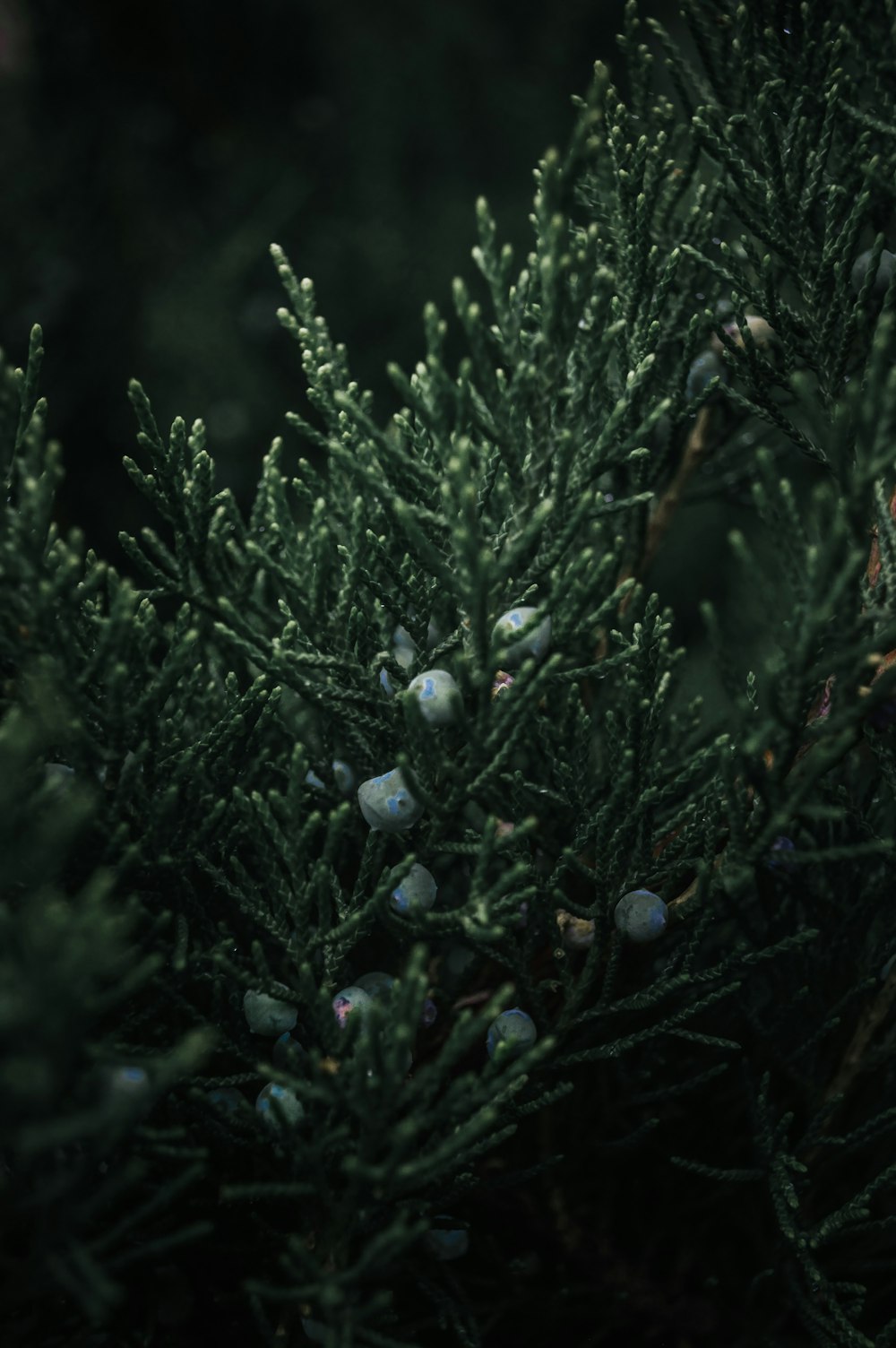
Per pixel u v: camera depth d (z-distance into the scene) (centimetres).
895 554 28
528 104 91
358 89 89
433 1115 26
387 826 28
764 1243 31
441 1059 25
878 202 31
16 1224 26
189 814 28
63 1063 24
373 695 28
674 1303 31
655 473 32
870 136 31
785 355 30
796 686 26
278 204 85
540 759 30
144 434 28
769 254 30
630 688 28
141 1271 28
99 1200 24
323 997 27
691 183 31
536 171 28
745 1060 30
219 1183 28
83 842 27
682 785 29
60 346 75
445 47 90
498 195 89
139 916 27
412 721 27
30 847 24
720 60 31
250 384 77
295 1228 29
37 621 27
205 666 31
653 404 32
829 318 30
